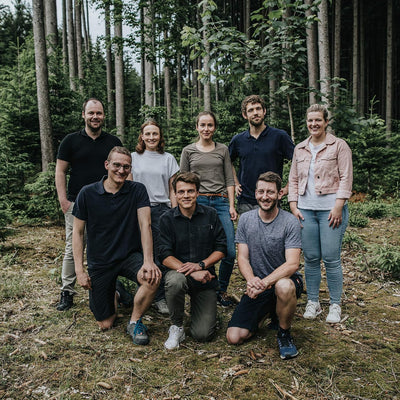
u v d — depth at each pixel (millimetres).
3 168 5867
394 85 21141
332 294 3348
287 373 2549
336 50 13695
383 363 2658
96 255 3035
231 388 2398
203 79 5512
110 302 3117
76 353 2777
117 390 2377
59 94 8984
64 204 3441
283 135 3590
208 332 2953
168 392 2363
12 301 3678
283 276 2807
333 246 3229
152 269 2900
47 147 7910
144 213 3059
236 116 10984
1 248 5371
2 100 8539
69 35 17609
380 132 9781
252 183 3650
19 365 2621
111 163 2920
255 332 3082
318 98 5840
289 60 5281
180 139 11227
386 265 4305
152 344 2934
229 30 5172
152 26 10164
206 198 3623
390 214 7863
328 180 3207
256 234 3027
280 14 5078
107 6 9992
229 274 3711
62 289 3549
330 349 2844
